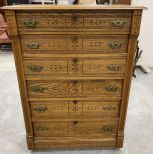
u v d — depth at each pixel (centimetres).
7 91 275
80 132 172
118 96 157
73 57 141
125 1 268
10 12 125
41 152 175
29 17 127
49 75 147
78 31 132
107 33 133
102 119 165
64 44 136
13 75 322
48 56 140
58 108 160
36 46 137
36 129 169
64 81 149
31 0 407
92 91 154
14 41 134
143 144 184
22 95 153
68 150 177
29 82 149
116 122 167
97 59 142
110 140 174
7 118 219
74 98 156
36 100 156
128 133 197
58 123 167
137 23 130
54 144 174
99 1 202
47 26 130
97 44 137
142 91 272
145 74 321
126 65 145
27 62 142
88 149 178
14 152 176
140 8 125
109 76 148
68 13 126
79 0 169
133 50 139
